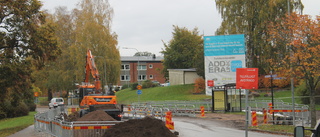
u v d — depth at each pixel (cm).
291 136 1791
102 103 2545
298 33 1984
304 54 1920
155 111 2539
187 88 6119
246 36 4712
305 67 1966
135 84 7469
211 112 3475
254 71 1056
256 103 3381
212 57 4250
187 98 5203
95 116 1928
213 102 3450
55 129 1584
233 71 4197
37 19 2614
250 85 1054
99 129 1435
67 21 6731
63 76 6266
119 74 5975
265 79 4369
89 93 2783
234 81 4191
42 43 2548
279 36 2138
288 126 2139
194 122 2619
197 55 5931
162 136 1378
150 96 6112
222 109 3425
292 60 1994
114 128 1405
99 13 6128
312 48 1869
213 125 2383
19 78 2534
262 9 4441
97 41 5791
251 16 4638
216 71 4241
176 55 7162
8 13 2430
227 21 4800
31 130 2209
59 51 2745
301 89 3519
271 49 4000
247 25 4706
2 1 2353
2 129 2517
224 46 4219
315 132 541
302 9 4350
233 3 4762
